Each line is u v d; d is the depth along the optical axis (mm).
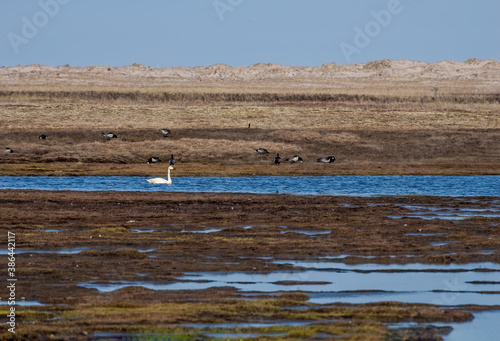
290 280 73250
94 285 69312
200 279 72812
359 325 56625
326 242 92000
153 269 76438
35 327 54344
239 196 138500
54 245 88562
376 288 70750
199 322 56594
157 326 55250
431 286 72000
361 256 85188
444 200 137000
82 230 100125
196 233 98500
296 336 53156
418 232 101750
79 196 134375
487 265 81812
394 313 60438
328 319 58531
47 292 66062
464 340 54469
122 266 77562
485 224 108250
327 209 121438
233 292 67062
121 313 58344
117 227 101750
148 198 132625
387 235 98812
